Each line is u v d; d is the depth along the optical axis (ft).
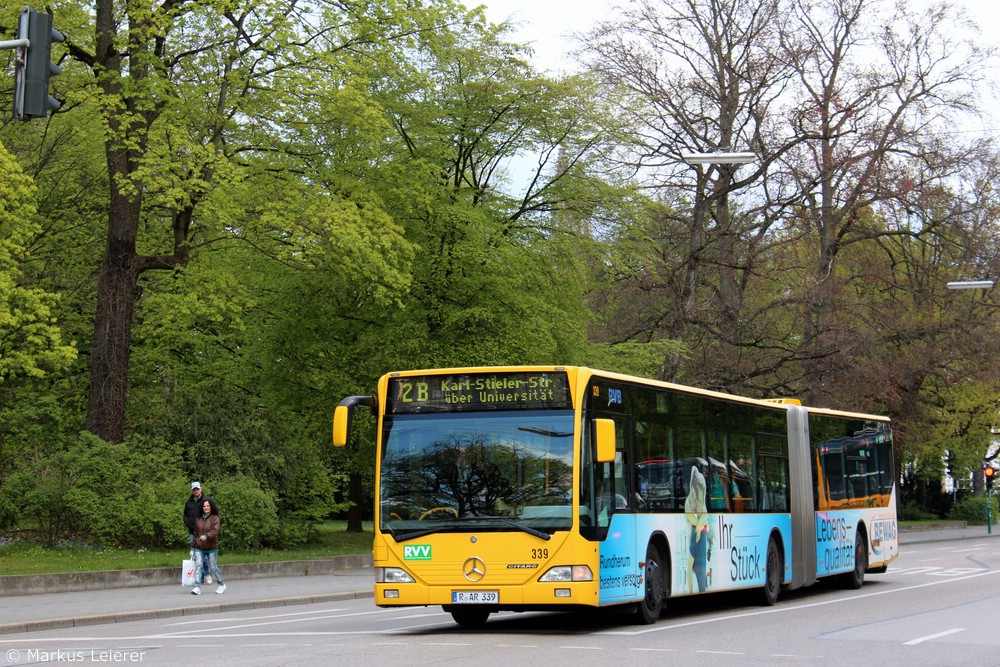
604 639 47.73
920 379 172.76
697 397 62.28
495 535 48.96
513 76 117.91
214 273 100.94
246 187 96.53
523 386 50.62
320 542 123.95
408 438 51.06
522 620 59.21
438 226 114.73
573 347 123.54
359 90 98.94
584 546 48.73
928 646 45.19
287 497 114.21
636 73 149.69
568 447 49.55
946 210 158.40
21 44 46.03
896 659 40.86
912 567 107.86
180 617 66.08
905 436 178.70
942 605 66.03
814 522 76.43
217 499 101.24
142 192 100.73
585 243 123.95
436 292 116.16
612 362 130.11
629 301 151.23
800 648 44.27
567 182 123.44
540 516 48.93
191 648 45.88
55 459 94.73
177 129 91.04
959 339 164.25
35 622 59.00
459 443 50.49
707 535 61.31
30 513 92.17
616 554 51.26
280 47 97.35
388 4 102.01
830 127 155.63
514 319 115.14
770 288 162.91
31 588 75.92
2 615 62.69
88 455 94.84
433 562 49.29
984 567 105.50
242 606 71.56
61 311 118.11
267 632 53.88
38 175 116.26
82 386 123.13
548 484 49.26
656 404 57.41
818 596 76.48
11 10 90.27
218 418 107.65
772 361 156.87
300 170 105.50
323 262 101.24
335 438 49.42
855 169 154.10
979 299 175.73
